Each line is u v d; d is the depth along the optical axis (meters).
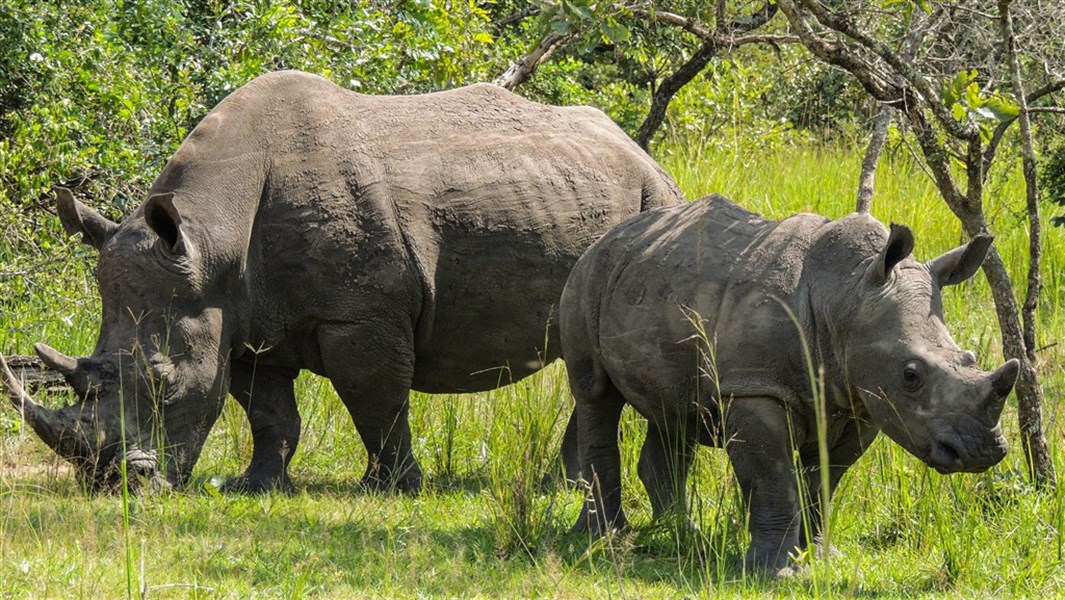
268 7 20.05
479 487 15.34
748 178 27.36
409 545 12.19
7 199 18.64
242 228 14.23
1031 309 13.87
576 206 15.65
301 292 14.53
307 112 14.86
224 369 14.07
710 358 11.44
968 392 10.34
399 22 21.33
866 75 13.41
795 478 11.38
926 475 12.99
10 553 10.94
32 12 18.73
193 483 14.20
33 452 15.39
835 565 11.90
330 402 17.30
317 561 11.42
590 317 12.57
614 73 30.00
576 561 11.44
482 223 15.12
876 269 10.89
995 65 16.52
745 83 29.59
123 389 13.32
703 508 13.38
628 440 14.91
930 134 13.67
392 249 14.63
